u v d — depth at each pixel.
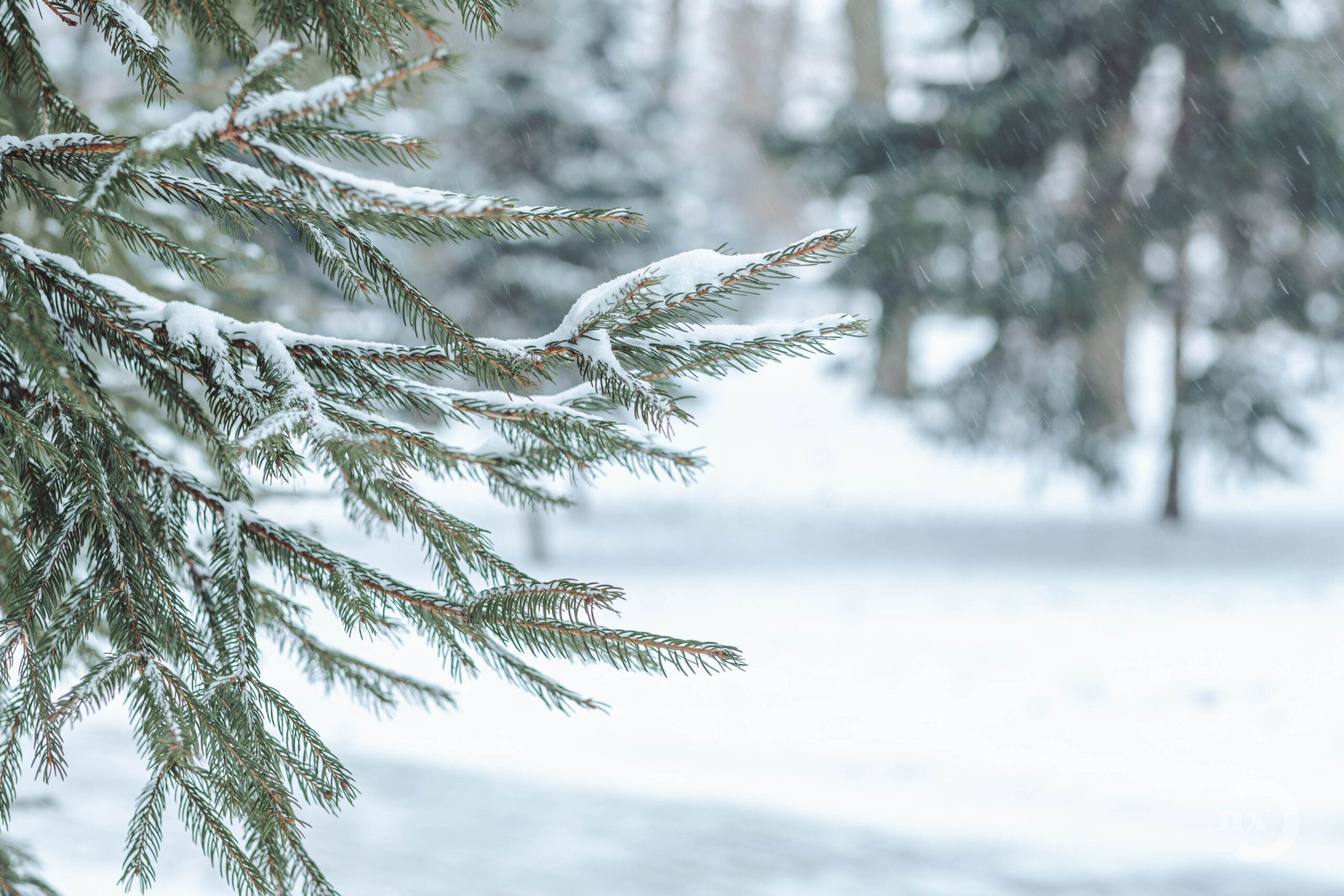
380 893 5.33
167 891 5.06
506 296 16.09
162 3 1.70
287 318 3.08
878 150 16.70
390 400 1.74
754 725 9.05
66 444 1.71
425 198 1.43
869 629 12.58
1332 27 16.08
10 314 1.49
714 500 22.20
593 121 17.41
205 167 1.49
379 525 1.95
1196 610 12.59
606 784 7.40
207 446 2.21
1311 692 9.16
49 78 1.72
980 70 16.86
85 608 1.67
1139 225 15.52
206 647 1.74
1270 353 16.72
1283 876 5.61
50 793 6.45
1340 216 14.93
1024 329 16.59
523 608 1.69
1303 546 16.39
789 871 5.75
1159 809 6.84
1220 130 15.38
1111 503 17.56
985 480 22.52
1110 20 15.40
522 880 5.53
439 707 1.88
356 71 1.56
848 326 1.61
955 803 7.04
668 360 1.67
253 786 1.69
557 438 1.73
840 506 21.17
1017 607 13.31
